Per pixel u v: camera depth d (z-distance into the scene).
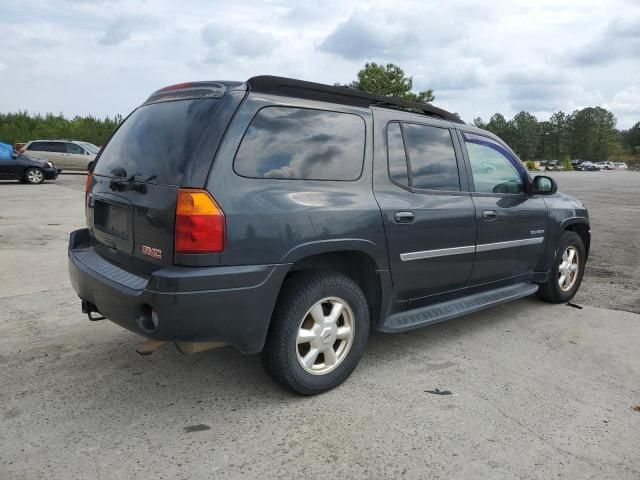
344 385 3.48
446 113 4.34
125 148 3.41
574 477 2.57
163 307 2.71
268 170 3.01
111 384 3.42
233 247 2.80
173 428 2.91
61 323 4.54
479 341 4.36
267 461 2.63
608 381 3.64
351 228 3.28
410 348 4.17
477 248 4.27
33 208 12.48
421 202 3.79
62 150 25.12
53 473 2.49
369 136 3.57
